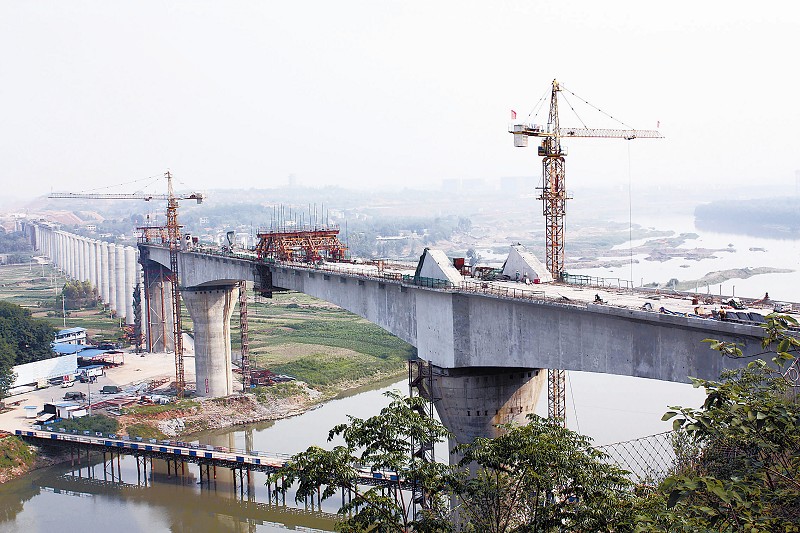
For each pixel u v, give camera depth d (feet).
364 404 644.27
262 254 561.43
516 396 346.74
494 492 175.01
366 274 423.23
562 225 524.11
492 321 321.52
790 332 214.28
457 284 337.93
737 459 131.75
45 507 444.14
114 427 560.61
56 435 513.04
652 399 532.73
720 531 111.65
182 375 655.35
